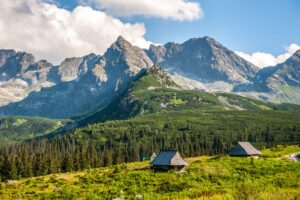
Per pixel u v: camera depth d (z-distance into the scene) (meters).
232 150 126.94
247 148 124.81
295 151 138.50
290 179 69.94
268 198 43.66
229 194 50.06
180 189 72.88
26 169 158.62
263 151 148.12
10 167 152.25
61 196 77.75
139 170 100.62
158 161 100.75
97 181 90.38
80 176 108.12
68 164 169.25
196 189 68.94
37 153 171.50
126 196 71.00
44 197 78.12
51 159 169.50
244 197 46.00
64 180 102.19
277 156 124.69
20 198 80.81
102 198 71.12
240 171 85.75
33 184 99.75
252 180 75.88
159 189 74.56
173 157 98.56
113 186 81.00
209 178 80.94
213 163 96.44
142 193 72.06
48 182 102.38
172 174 86.88
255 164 92.56
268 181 70.00
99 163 185.00
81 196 75.12
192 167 92.88
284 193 46.12
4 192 90.81
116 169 110.38
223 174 82.75
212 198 49.47
